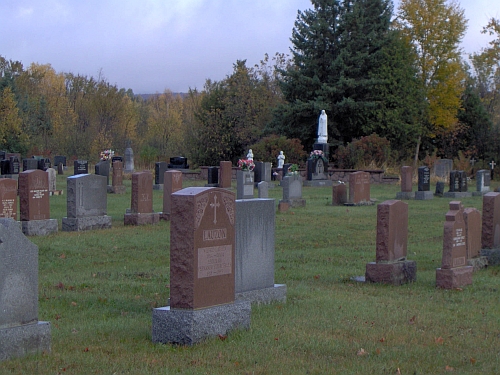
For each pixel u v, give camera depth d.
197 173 46.38
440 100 59.47
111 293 10.76
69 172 49.91
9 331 6.62
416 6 59.50
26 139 61.81
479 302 10.35
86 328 8.33
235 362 6.84
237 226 9.35
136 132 80.69
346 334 8.16
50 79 89.25
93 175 18.97
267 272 9.95
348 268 13.64
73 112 74.00
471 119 60.50
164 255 14.92
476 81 74.19
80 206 18.67
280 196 31.62
